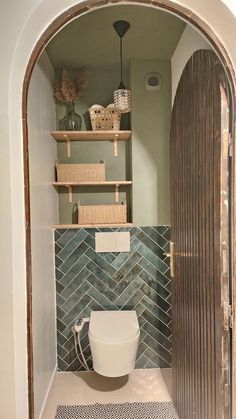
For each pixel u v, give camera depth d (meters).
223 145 1.17
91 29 1.92
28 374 1.22
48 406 2.01
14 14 1.10
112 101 2.57
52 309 2.29
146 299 2.45
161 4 1.16
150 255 2.44
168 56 2.33
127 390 2.18
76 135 2.40
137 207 2.42
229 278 1.18
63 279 2.42
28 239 1.24
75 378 2.35
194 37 1.75
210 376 1.31
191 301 1.57
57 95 2.42
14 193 1.15
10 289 1.12
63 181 2.39
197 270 1.47
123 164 2.61
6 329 1.12
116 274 2.44
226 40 1.15
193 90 1.50
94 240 2.43
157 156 2.41
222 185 1.17
